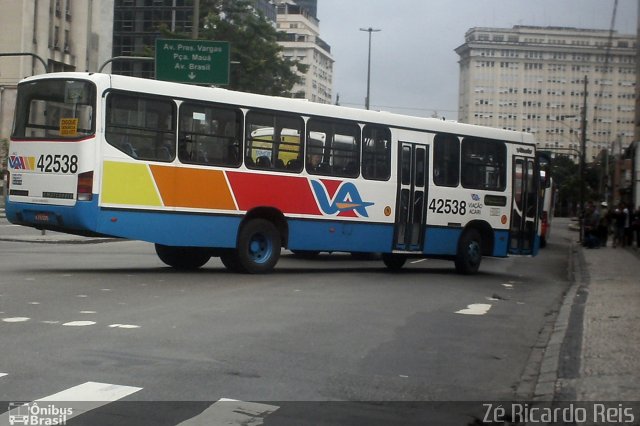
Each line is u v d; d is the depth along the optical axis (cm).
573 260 2903
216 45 3434
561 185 10162
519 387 799
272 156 1745
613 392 734
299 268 2027
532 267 2611
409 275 1961
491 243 2136
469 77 13425
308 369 841
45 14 7294
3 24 7019
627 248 3622
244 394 729
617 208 4072
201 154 1644
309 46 17488
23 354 862
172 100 1606
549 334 1139
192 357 875
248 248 1725
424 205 1988
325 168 1823
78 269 1789
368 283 1703
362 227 1883
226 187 1677
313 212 1806
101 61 8225
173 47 3428
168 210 1600
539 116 12675
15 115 1623
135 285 1490
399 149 1945
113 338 964
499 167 2150
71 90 1546
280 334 1035
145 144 1573
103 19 8275
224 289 1479
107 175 1530
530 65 12950
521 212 2205
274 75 6303
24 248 2566
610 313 1293
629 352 932
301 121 1788
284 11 17825
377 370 853
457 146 2055
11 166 1623
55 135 1557
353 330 1092
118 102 1545
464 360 929
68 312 1148
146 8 10406
